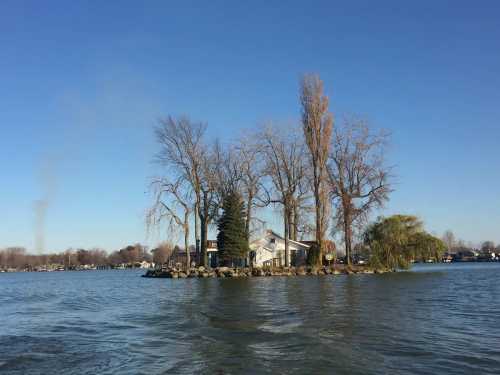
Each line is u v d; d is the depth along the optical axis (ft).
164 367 45.83
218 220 240.12
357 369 43.93
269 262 265.34
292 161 226.99
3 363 48.65
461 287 137.80
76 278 302.25
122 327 70.33
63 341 59.98
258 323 70.28
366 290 127.44
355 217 223.92
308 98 221.05
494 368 43.73
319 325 67.31
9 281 280.10
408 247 225.15
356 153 224.12
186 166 227.61
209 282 179.93
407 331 62.08
